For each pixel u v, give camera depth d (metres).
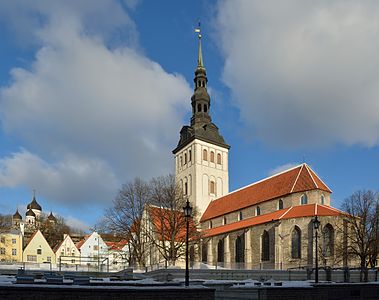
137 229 66.94
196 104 101.31
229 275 51.06
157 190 70.12
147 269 57.12
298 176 74.50
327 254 61.97
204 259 82.69
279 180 79.38
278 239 66.56
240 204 84.62
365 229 60.25
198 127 98.62
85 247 107.25
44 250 100.25
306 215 65.06
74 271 51.31
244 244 73.44
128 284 22.23
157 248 70.81
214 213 90.62
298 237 65.44
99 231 68.75
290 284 25.92
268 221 69.31
